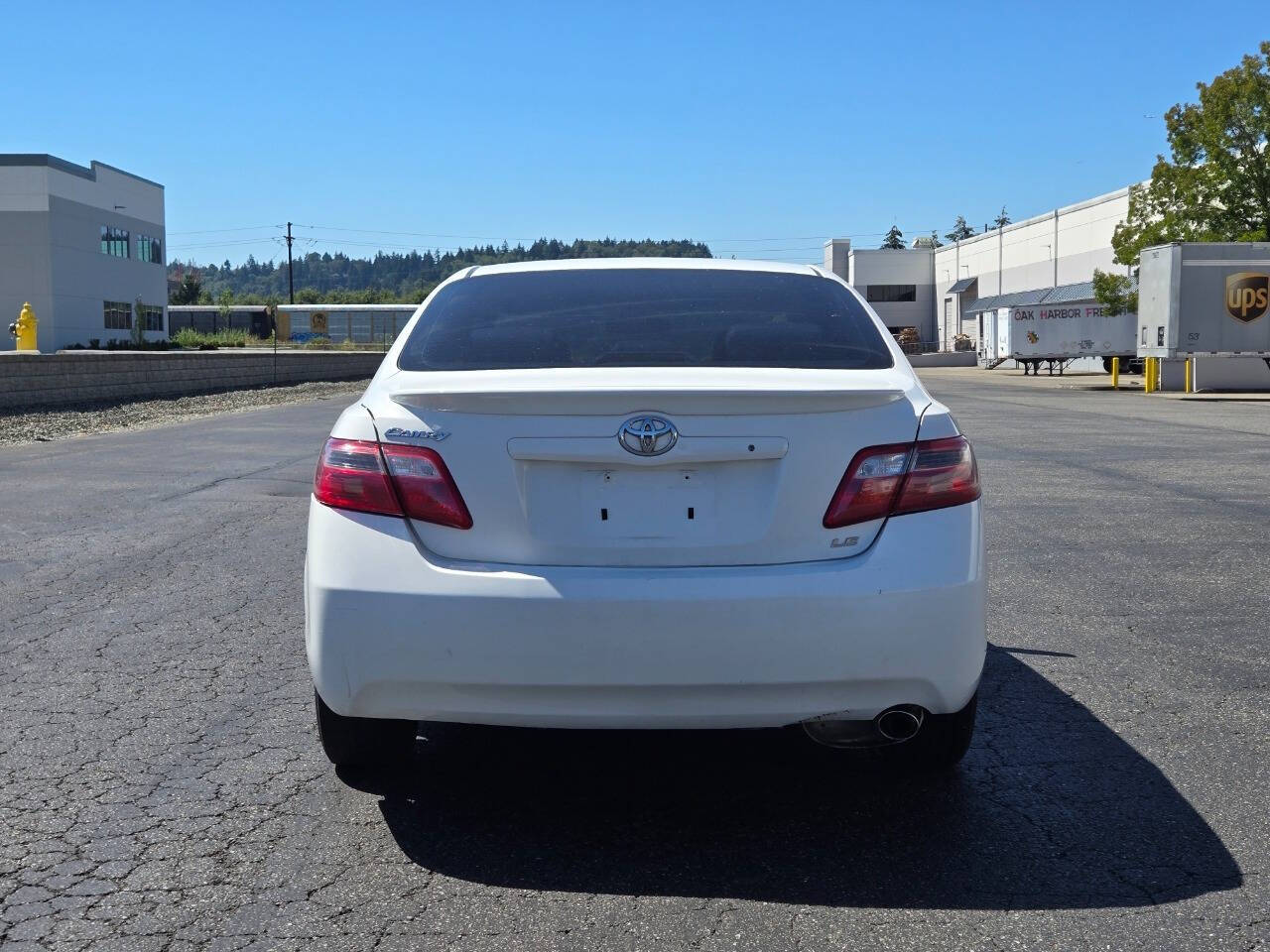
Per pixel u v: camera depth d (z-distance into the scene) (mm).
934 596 3123
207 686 4785
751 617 3043
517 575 3086
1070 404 26047
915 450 3213
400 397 3191
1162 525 8805
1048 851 3262
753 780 3818
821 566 3117
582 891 3039
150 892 3035
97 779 3795
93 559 7359
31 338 39031
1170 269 28719
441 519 3146
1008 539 8188
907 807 3580
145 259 70062
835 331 3789
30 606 6152
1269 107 32031
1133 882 3074
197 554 7527
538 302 3959
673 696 3082
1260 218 32781
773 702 3104
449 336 3773
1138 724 4336
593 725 3135
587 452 3105
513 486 3131
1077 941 2764
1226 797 3633
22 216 58406
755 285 4094
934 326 82938
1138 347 30766
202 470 11953
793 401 3117
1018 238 67250
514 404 3113
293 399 26734
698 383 3170
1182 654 5281
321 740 3656
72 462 12664
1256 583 6746
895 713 3213
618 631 3037
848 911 2920
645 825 3463
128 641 5477
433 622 3070
